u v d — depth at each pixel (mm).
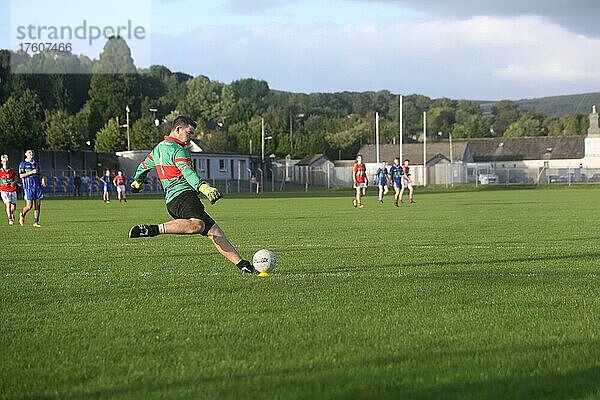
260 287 15141
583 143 191125
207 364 8914
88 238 28781
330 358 9102
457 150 180875
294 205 61875
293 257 20953
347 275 16953
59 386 8109
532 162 191000
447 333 10492
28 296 14234
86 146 169125
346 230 31906
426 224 35531
